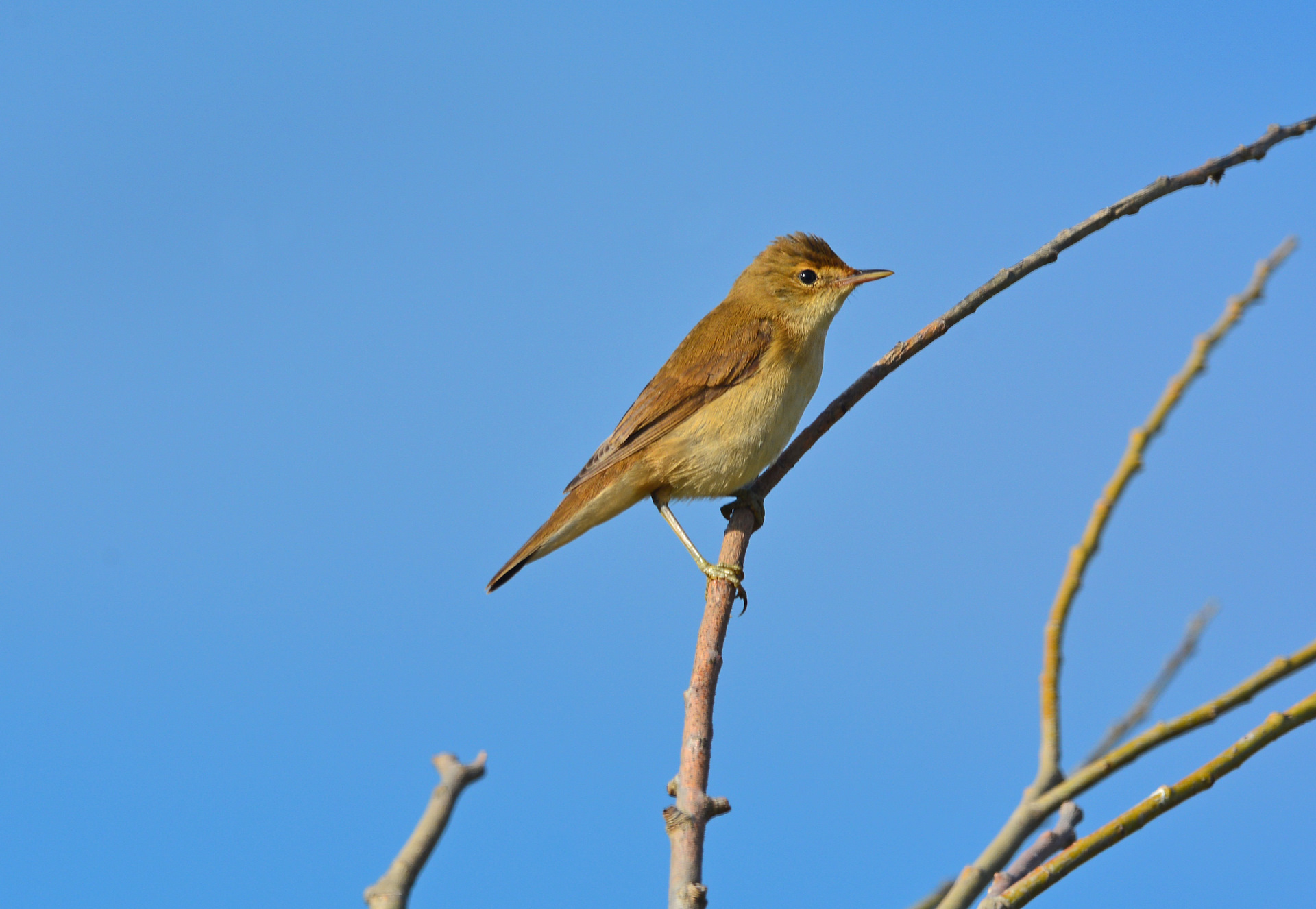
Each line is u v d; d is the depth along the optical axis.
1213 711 4.70
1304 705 4.61
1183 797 4.57
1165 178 10.40
